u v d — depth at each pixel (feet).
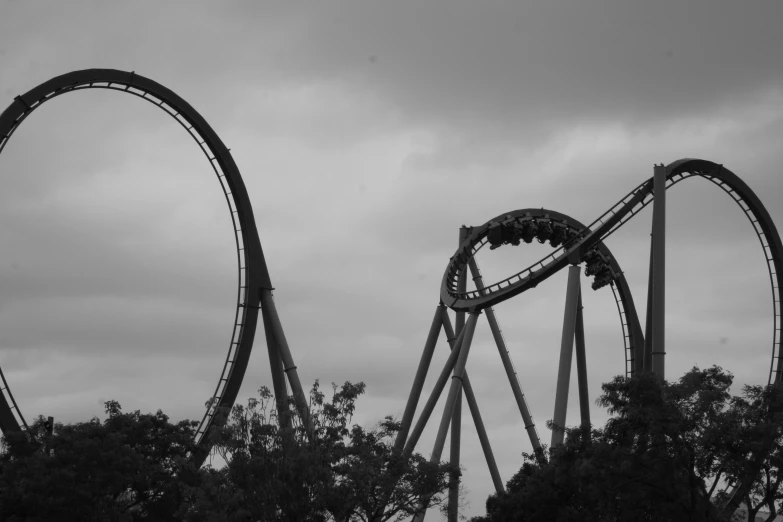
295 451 203.31
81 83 245.04
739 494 194.49
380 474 218.38
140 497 237.45
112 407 250.16
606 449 190.29
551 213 289.94
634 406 187.21
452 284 290.15
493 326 298.76
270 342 273.54
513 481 242.99
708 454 181.98
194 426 256.73
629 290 309.63
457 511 271.69
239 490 199.52
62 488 219.20
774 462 181.47
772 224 303.48
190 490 207.51
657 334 246.27
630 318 311.27
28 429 238.68
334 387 221.05
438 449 257.96
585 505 209.15
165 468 242.99
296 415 219.20
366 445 222.07
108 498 229.45
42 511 218.38
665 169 260.21
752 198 298.35
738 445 180.86
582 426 214.28
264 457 201.57
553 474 217.15
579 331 297.94
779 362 310.86
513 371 294.05
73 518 220.84
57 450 224.94
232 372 265.95
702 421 184.34
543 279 264.93
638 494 187.42
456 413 290.56
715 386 191.31
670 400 185.78
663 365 244.63
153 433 247.70
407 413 279.90
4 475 225.35
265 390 211.20
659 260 251.39
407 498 217.36
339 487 204.33
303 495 200.13
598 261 281.13
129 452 228.84
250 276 271.90
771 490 186.60
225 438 204.74
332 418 218.18
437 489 221.87
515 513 222.28
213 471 206.90
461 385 271.08
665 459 182.70
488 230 291.38
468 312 278.26
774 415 185.57
